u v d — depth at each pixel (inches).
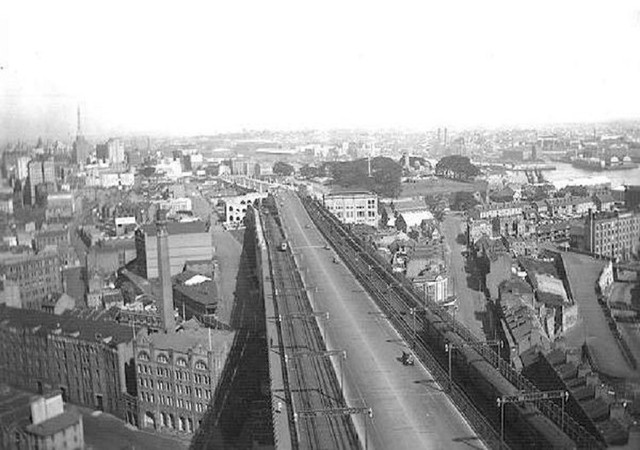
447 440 2797.7
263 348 5221.5
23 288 6904.5
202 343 5492.1
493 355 3535.9
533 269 7559.1
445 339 3828.7
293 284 5880.9
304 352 3863.2
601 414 3545.8
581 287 7155.5
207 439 5002.5
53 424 4874.5
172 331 6003.9
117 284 7829.7
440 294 6978.4
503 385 3073.3
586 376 4013.3
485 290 7066.9
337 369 3703.3
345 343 4168.3
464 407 3085.6
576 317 6318.9
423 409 3112.7
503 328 5423.2
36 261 7194.9
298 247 7815.0
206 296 7194.9
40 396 5064.0
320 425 2979.8
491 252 7785.4
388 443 2790.4
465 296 7012.8
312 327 4539.9
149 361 5462.6
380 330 4411.9
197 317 6870.1
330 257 7140.8
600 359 5369.1
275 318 4845.0
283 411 3164.4
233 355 5433.1
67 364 5644.7
